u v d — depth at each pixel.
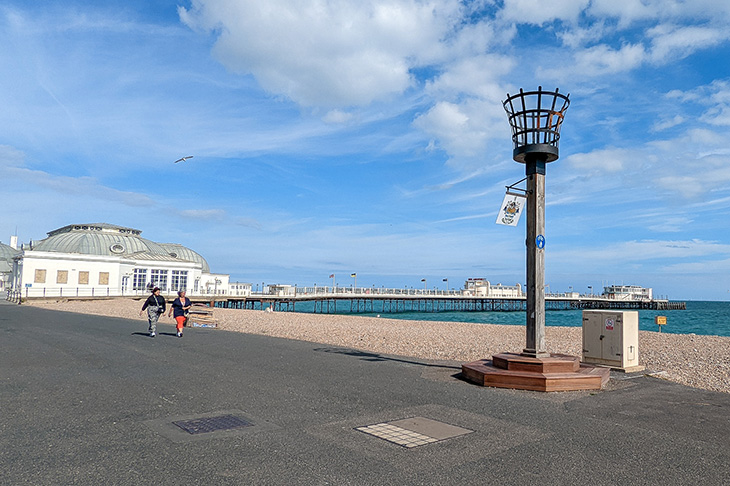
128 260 61.22
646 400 7.25
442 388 8.00
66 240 66.75
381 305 116.38
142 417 6.02
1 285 83.19
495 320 63.41
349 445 4.96
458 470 4.29
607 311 10.41
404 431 5.48
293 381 8.48
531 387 7.91
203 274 75.75
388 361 11.19
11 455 4.58
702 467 4.42
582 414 6.36
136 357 11.35
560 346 16.17
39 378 8.61
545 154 8.71
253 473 4.16
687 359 12.95
